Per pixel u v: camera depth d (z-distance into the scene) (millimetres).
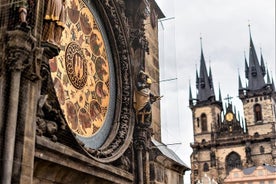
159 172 18781
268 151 122062
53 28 10508
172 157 20812
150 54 22797
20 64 9008
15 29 9164
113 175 13430
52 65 11836
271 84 131375
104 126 14305
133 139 15555
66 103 12297
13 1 9578
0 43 9258
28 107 9117
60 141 10766
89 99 13664
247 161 122500
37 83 9539
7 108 8664
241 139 126812
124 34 16094
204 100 140375
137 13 17672
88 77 13820
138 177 15023
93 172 12109
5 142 8352
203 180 109438
